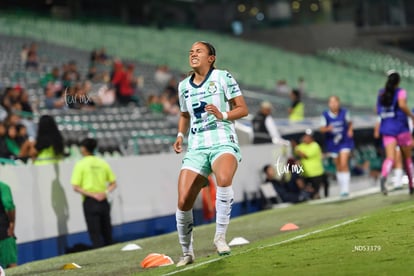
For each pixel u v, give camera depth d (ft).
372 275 64.75
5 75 244.01
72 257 106.52
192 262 80.64
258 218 135.33
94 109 209.77
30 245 125.90
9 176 123.44
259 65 397.80
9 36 325.21
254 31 467.93
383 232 87.76
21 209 124.77
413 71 434.71
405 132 139.03
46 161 131.23
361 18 474.49
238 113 75.15
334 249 79.61
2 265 106.42
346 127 156.25
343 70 418.10
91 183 128.36
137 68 327.47
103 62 298.97
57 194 131.75
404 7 485.97
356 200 146.10
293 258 76.48
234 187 167.02
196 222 156.46
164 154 155.22
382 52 460.96
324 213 131.54
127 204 144.46
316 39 456.45
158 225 151.53
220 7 489.67
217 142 75.51
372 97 378.53
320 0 460.55
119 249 111.86
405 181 164.96
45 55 299.58
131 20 438.81
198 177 76.02
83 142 129.80
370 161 226.99
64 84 216.95
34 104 198.59
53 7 436.76
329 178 203.00
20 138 149.79
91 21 412.36
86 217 128.47
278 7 463.01
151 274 78.38
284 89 347.77
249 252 82.48
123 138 189.37
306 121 224.53
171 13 496.64
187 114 79.05
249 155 172.96
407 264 67.67
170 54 376.89
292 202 174.19
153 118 220.43
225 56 402.52
